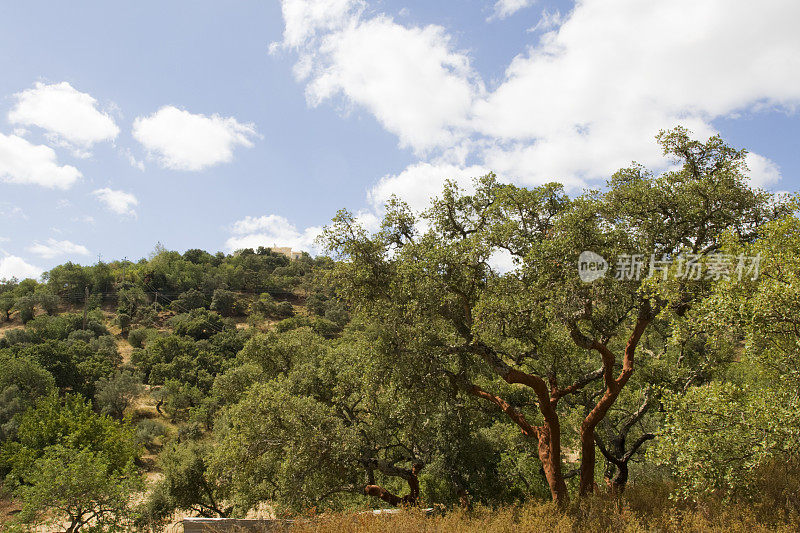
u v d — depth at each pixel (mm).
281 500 13039
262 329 96562
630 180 12016
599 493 9875
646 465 16906
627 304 11664
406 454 17141
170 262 136625
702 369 13727
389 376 12203
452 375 12188
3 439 39938
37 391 47438
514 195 11633
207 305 114812
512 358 12289
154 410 59281
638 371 15867
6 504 28250
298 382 17109
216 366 69125
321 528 7066
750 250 8281
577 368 15195
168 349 71938
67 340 74188
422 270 11078
